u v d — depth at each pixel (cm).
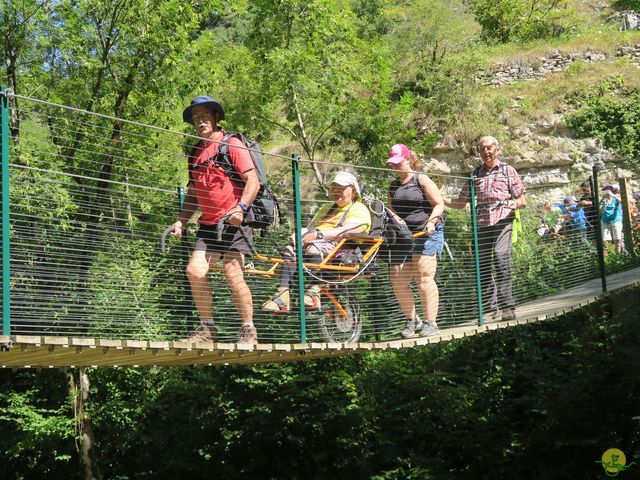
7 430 1188
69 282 581
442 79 2414
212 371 1243
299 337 670
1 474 1214
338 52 2088
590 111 2227
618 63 2425
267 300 653
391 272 738
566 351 1078
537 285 1024
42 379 1192
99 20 1476
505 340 1139
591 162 2173
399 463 1116
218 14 1653
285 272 661
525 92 2412
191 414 1252
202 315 582
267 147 2508
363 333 739
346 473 1170
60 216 781
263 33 2022
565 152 2195
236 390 1220
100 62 1454
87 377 1214
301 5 1984
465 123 2317
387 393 1158
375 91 2248
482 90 2494
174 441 1245
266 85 2019
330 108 2070
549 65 2511
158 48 1477
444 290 806
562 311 870
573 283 1073
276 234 675
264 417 1187
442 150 2305
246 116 2084
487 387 1085
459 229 840
